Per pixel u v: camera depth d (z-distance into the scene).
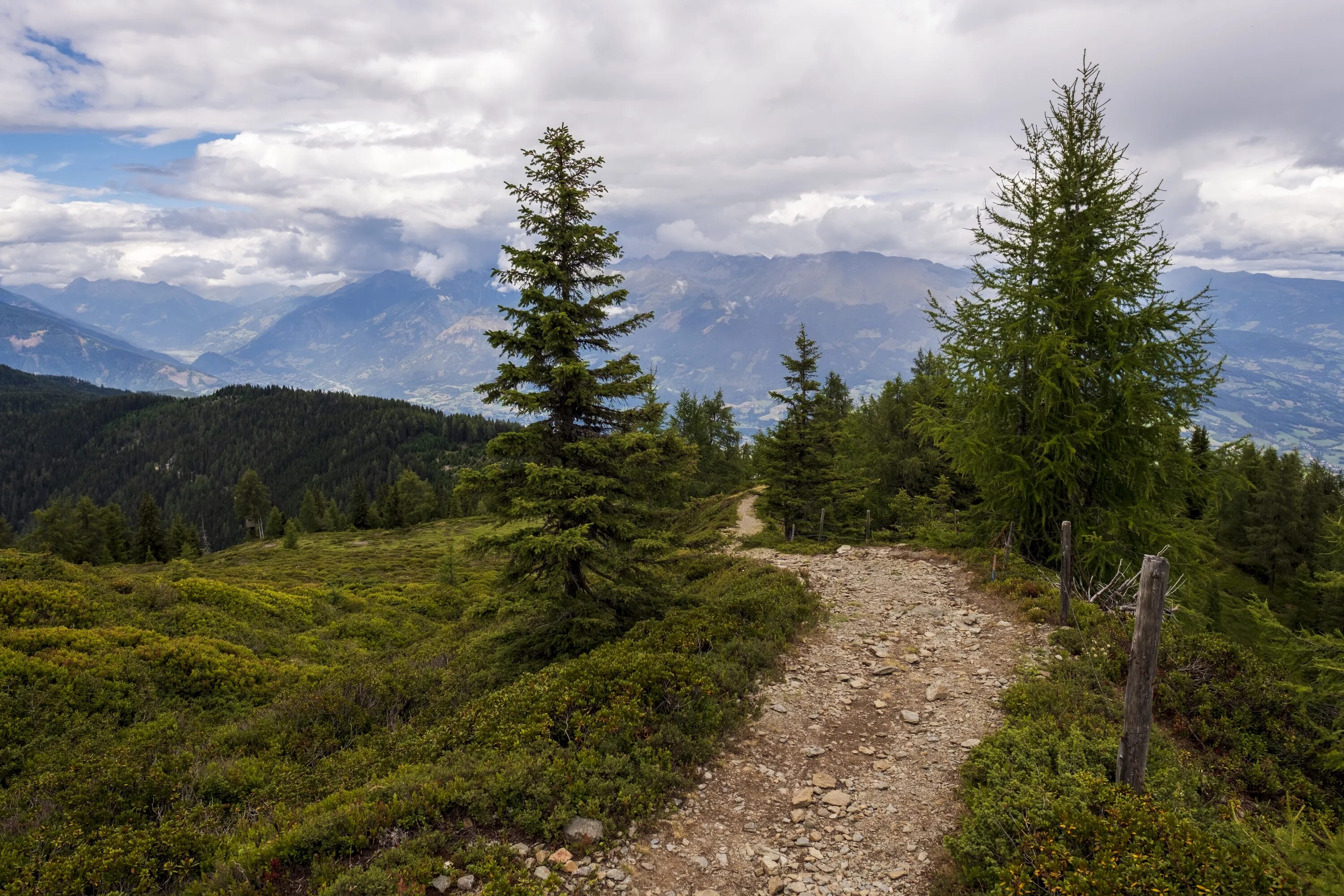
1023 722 8.70
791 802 7.61
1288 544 43.59
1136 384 14.66
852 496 34.34
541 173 13.73
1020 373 16.59
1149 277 14.96
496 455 14.48
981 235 16.89
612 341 14.70
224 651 17.36
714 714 9.25
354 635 23.66
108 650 15.26
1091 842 5.82
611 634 13.68
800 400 31.69
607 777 7.53
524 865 6.07
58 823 7.75
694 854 6.59
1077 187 15.70
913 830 6.95
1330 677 9.73
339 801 7.16
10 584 17.78
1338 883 5.20
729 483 65.94
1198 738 8.84
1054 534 16.56
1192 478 15.09
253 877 5.81
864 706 10.26
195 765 9.68
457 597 33.47
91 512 77.25
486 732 8.84
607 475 14.49
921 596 16.34
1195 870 5.26
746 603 14.43
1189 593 15.62
